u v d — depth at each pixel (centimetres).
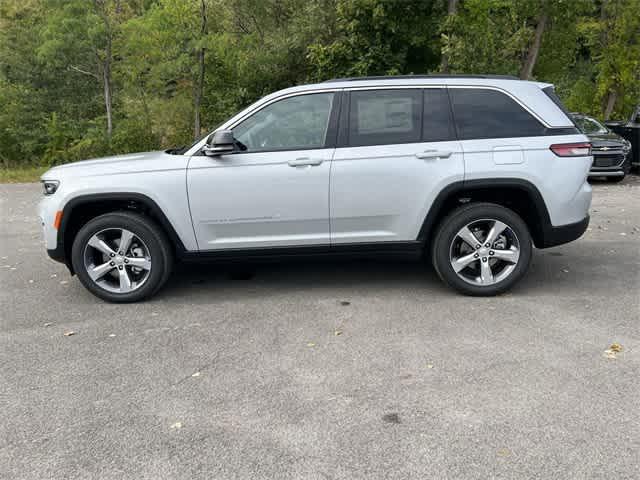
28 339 444
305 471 272
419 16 1684
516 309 479
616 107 2125
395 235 506
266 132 501
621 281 551
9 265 686
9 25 2617
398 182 493
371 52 1675
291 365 384
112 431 311
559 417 312
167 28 1903
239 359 396
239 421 317
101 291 516
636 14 1889
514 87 505
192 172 493
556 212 497
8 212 1095
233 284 571
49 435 309
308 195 494
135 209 521
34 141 2394
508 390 342
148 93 2141
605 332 426
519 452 282
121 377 374
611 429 299
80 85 2556
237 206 496
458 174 489
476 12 1630
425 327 444
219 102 2083
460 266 504
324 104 502
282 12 2217
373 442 293
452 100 503
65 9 1895
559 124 502
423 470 270
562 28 1881
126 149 2016
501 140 495
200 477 270
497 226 498
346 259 518
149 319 480
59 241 507
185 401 341
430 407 325
